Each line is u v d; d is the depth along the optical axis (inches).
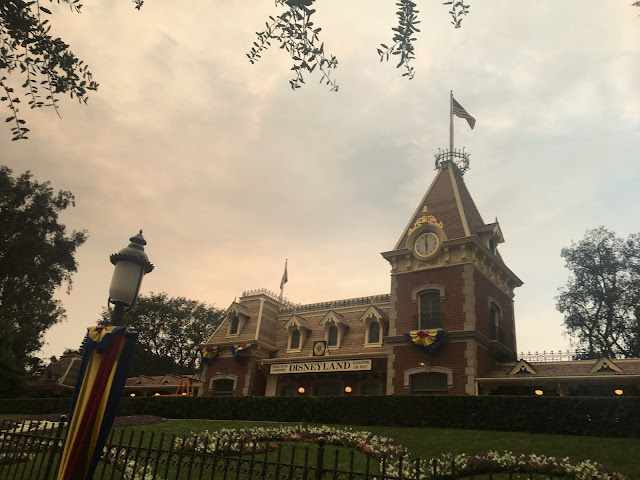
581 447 629.0
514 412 765.9
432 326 1068.5
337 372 1230.9
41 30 285.4
